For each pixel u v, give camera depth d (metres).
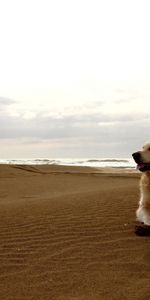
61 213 3.16
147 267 1.98
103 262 2.06
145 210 2.69
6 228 2.76
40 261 2.09
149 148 2.68
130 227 2.71
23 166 13.79
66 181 9.58
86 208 3.31
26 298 1.66
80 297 1.66
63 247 2.31
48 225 2.80
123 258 2.11
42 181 9.48
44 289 1.75
